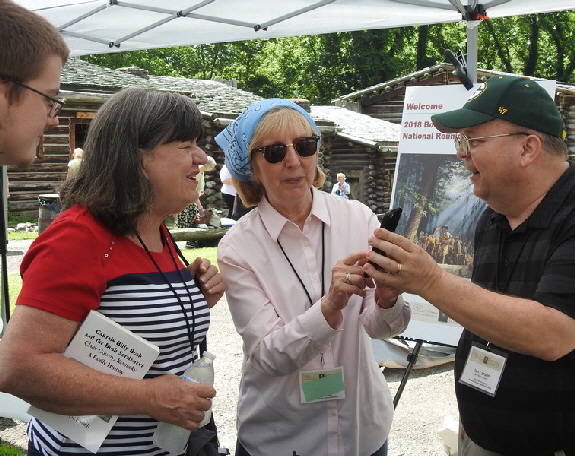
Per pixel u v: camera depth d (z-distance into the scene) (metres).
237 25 5.42
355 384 2.34
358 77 43.16
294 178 2.29
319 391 2.29
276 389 2.32
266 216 2.39
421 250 1.80
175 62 47.72
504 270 2.08
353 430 2.31
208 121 17.97
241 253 2.36
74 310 1.68
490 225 2.22
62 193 1.87
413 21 5.08
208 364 1.93
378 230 1.82
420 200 4.16
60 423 1.73
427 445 4.19
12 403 3.84
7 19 1.56
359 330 2.37
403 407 4.80
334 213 2.46
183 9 5.19
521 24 40.12
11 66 1.55
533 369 1.97
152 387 1.72
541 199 1.99
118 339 1.72
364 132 23.81
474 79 4.30
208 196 18.05
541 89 2.01
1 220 3.63
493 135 1.97
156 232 2.00
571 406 1.94
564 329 1.77
